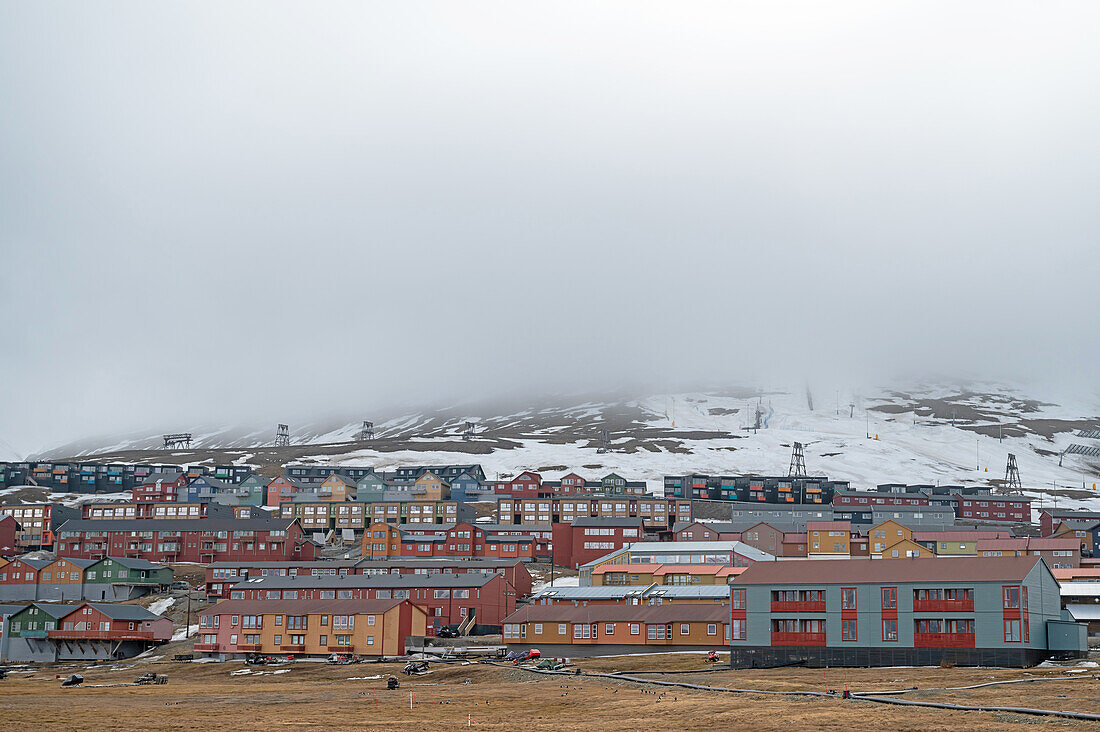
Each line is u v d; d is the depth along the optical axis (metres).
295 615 157.25
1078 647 115.94
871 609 120.31
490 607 179.50
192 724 83.94
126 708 97.88
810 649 122.50
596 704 91.00
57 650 167.00
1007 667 112.06
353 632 154.00
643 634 144.38
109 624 164.88
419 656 148.50
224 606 162.38
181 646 169.00
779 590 125.25
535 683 113.00
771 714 79.56
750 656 125.06
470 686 114.25
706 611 145.62
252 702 102.88
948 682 99.00
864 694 89.81
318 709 94.69
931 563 122.88
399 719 85.50
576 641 147.50
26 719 87.75
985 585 115.19
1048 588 121.06
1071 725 69.69
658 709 85.56
